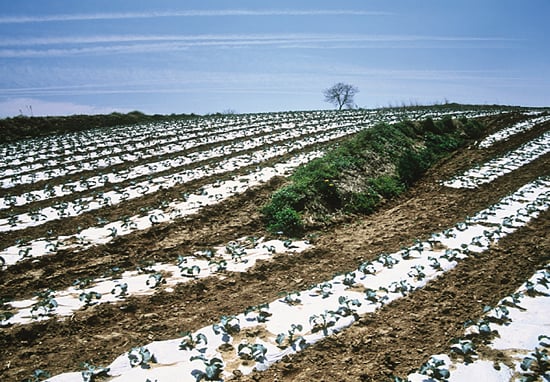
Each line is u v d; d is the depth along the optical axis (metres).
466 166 21.36
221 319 7.82
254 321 7.95
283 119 43.09
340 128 33.31
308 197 14.81
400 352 7.05
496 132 29.23
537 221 13.23
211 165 21.69
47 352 7.33
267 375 6.50
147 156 25.42
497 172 19.78
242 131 34.00
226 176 19.30
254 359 6.79
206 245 12.21
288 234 13.08
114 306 8.75
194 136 32.19
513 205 14.85
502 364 6.44
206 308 8.74
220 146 28.11
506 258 10.70
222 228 13.40
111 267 10.80
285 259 11.07
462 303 8.58
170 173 21.12
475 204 15.63
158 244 12.16
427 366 6.29
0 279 10.18
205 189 17.09
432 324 7.85
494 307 8.24
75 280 10.15
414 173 20.03
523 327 7.40
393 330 7.68
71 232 12.98
